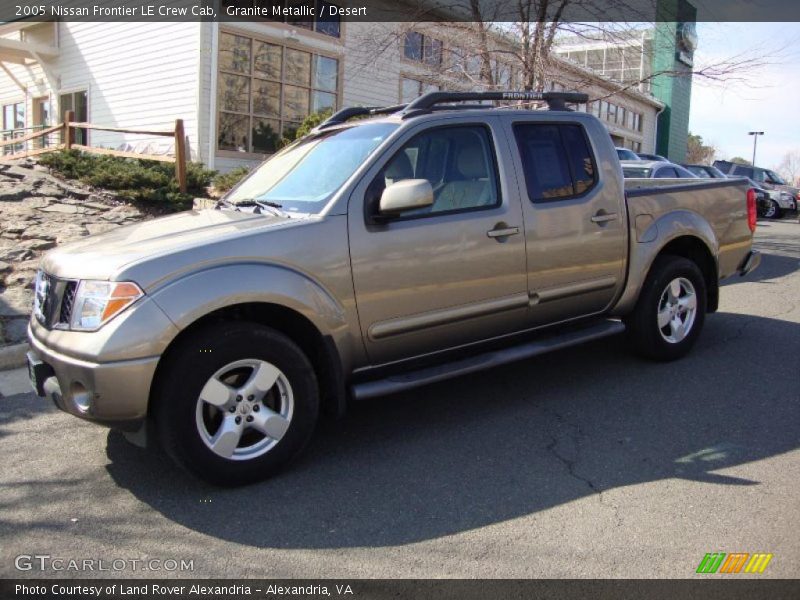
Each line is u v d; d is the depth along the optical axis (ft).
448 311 13.73
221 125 46.73
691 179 20.94
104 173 36.94
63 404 11.25
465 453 13.12
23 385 17.22
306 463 12.78
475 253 13.93
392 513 10.94
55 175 39.96
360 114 16.72
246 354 11.45
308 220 12.32
